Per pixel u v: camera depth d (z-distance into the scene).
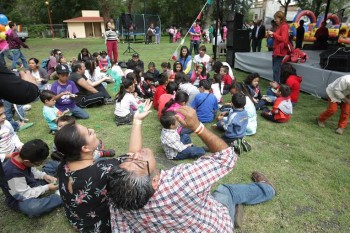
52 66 7.36
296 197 2.47
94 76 5.98
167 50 14.10
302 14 21.19
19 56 8.21
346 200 2.44
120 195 1.15
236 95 3.31
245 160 3.12
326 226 2.16
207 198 1.48
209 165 1.31
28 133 3.99
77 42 21.80
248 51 8.88
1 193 2.65
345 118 3.72
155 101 4.82
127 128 4.12
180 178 1.26
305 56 6.23
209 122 4.25
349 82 3.45
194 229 1.36
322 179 2.75
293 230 2.12
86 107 5.11
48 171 2.84
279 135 3.80
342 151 3.32
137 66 6.16
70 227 2.21
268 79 7.03
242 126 3.33
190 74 6.79
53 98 3.80
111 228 1.44
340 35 14.03
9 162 2.22
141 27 21.70
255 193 2.29
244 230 2.12
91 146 1.53
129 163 1.24
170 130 3.10
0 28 7.31
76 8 36.41
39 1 34.91
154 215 1.25
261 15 33.69
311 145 3.48
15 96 1.42
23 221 2.29
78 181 1.48
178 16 31.17
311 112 4.67
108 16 31.39
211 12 22.58
